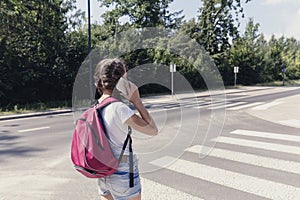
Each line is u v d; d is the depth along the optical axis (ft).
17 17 55.42
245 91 91.09
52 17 61.26
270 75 155.22
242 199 12.10
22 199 12.17
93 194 12.68
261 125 29.58
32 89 58.03
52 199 12.16
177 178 14.52
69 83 61.82
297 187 13.35
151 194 12.55
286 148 20.39
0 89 52.90
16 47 56.18
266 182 13.98
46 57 60.18
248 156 18.43
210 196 12.37
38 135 26.48
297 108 43.09
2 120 37.70
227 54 111.86
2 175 15.17
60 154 19.48
